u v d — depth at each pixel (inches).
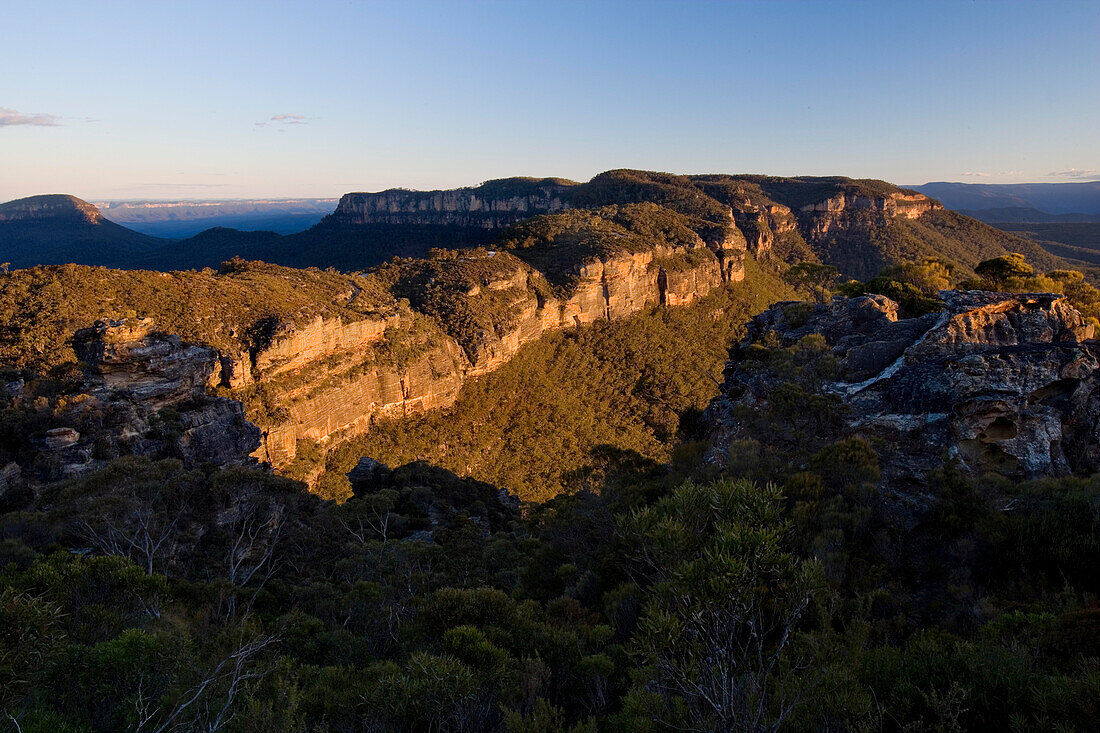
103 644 438.0
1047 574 536.4
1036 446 803.4
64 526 971.9
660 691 372.8
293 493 1375.5
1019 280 1728.6
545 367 4109.3
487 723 473.4
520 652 575.2
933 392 900.0
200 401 1624.0
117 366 1535.4
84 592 627.8
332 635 745.0
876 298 1296.8
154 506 1090.7
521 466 3243.1
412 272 4185.5
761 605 296.5
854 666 370.6
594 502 1135.6
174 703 408.5
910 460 835.4
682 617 289.7
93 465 1259.2
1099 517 555.8
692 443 1198.3
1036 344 897.5
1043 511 614.9
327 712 493.7
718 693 278.5
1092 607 430.0
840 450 809.5
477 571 1138.7
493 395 3624.5
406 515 1775.3
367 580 1029.8
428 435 3115.2
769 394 1147.3
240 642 566.3
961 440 839.1
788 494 757.9
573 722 500.1
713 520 331.6
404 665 589.9
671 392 4126.5
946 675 374.3
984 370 864.3
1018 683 348.8
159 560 996.6
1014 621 438.6
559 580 912.9
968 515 654.5
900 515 698.8
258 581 1105.4
